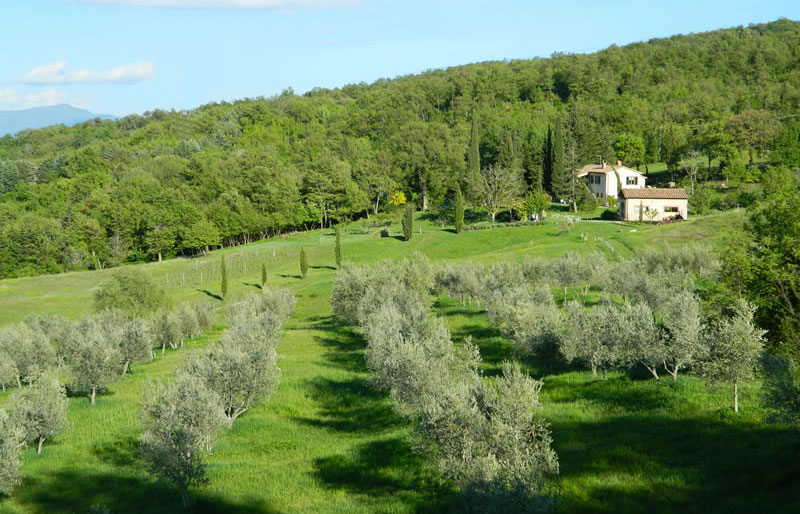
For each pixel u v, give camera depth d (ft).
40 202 603.67
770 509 65.72
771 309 116.78
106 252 498.69
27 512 90.89
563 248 316.60
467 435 73.67
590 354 125.08
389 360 112.06
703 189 387.34
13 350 186.80
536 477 66.44
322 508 82.38
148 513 86.58
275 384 132.16
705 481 75.00
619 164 477.36
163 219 504.02
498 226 425.28
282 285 333.01
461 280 227.61
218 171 642.22
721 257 128.06
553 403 112.78
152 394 106.11
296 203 551.18
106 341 159.63
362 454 101.40
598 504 72.69
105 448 118.21
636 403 106.42
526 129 643.04
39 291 372.99
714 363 94.07
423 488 85.46
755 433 86.22
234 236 524.52
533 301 173.37
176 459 87.04
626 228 359.87
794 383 81.51
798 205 119.24
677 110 630.74
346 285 214.48
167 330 215.31
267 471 98.48
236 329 171.32
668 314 132.67
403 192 602.44
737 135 462.60
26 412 116.26
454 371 114.42
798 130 456.45
